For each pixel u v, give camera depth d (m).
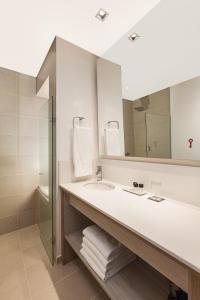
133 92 1.58
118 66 1.73
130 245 0.89
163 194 1.27
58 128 1.63
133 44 1.58
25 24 1.50
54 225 1.65
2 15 1.39
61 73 1.65
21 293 1.30
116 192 1.38
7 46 1.79
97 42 1.75
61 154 1.65
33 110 2.45
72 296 1.28
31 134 2.45
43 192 2.13
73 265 1.61
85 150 1.75
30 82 2.44
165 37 1.34
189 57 1.18
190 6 1.19
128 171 1.57
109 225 1.04
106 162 1.84
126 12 1.40
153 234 0.75
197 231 0.77
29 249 1.88
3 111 2.23
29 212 2.44
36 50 1.87
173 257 0.63
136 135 1.53
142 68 1.51
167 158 1.26
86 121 1.83
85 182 1.72
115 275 1.21
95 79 1.92
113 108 1.76
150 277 1.20
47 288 1.35
